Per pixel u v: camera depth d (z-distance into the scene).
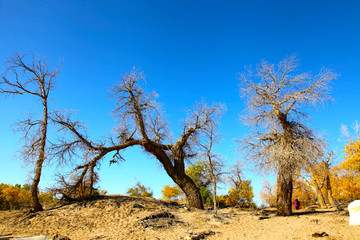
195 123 21.30
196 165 29.30
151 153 20.03
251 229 12.71
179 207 18.88
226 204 29.55
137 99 17.80
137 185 35.22
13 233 11.50
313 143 17.48
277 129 18.89
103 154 19.36
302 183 30.45
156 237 11.18
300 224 13.16
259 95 19.36
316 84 17.52
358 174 28.64
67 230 12.28
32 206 15.68
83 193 19.33
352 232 10.68
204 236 11.30
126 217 14.43
